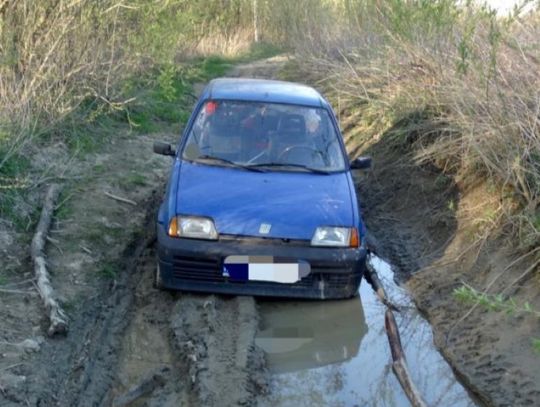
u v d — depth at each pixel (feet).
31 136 24.30
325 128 21.34
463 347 16.89
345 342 17.34
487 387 15.19
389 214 26.94
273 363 16.12
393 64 33.63
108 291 18.24
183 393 14.24
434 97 28.35
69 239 20.21
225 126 20.81
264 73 63.93
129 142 31.86
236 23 97.25
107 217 22.38
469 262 20.85
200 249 17.46
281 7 91.04
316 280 18.02
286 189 18.89
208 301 17.61
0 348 14.49
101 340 15.99
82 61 30.35
